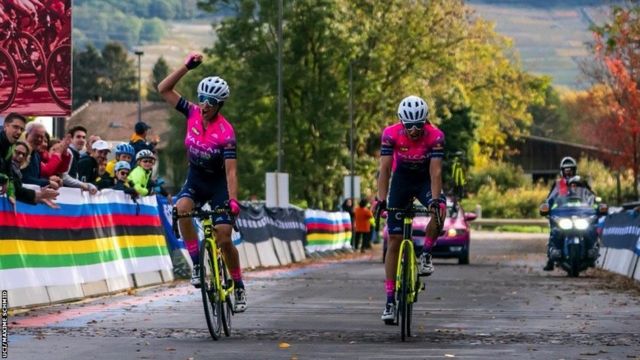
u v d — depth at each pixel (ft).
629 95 235.81
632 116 233.14
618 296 90.27
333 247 203.31
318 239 188.65
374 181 344.69
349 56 328.90
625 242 123.24
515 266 151.64
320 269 138.92
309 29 332.60
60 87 95.30
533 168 586.04
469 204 453.58
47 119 169.37
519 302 83.41
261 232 144.56
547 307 79.05
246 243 135.44
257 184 335.88
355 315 71.36
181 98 58.85
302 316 70.59
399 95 346.74
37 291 74.13
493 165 492.54
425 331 62.18
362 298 85.71
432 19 346.74
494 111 404.77
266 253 145.59
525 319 69.72
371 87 335.47
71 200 80.89
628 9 120.06
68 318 66.90
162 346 54.29
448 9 347.56
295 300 83.56
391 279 61.87
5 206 70.79
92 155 92.53
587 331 62.64
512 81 391.86
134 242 93.35
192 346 54.44
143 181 95.50
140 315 69.46
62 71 95.30
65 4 95.04
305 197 338.34
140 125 100.63
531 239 310.65
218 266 58.85
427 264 60.29
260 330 62.13
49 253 76.54
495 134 462.60
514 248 243.60
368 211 215.10
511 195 456.86
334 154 332.60
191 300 80.79
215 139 58.08
